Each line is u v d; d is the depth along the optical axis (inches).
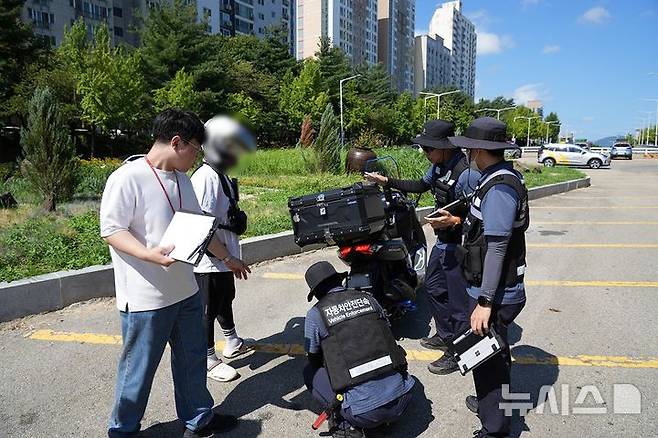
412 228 191.2
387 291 169.3
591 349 164.7
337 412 114.5
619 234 355.9
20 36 1227.2
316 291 125.6
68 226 288.8
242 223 147.9
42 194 374.6
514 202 104.6
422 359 161.0
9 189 462.3
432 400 135.9
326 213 158.7
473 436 119.6
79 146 1336.1
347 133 2092.8
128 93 1221.1
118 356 158.2
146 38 1582.2
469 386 143.3
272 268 260.2
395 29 5285.4
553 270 259.0
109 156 1336.1
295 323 188.7
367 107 2228.1
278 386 144.0
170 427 124.2
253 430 122.6
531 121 3924.7
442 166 162.2
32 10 2063.2
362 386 111.5
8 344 165.5
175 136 104.6
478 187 112.7
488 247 105.1
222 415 124.6
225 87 1660.9
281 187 530.9
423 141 157.3
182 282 111.7
